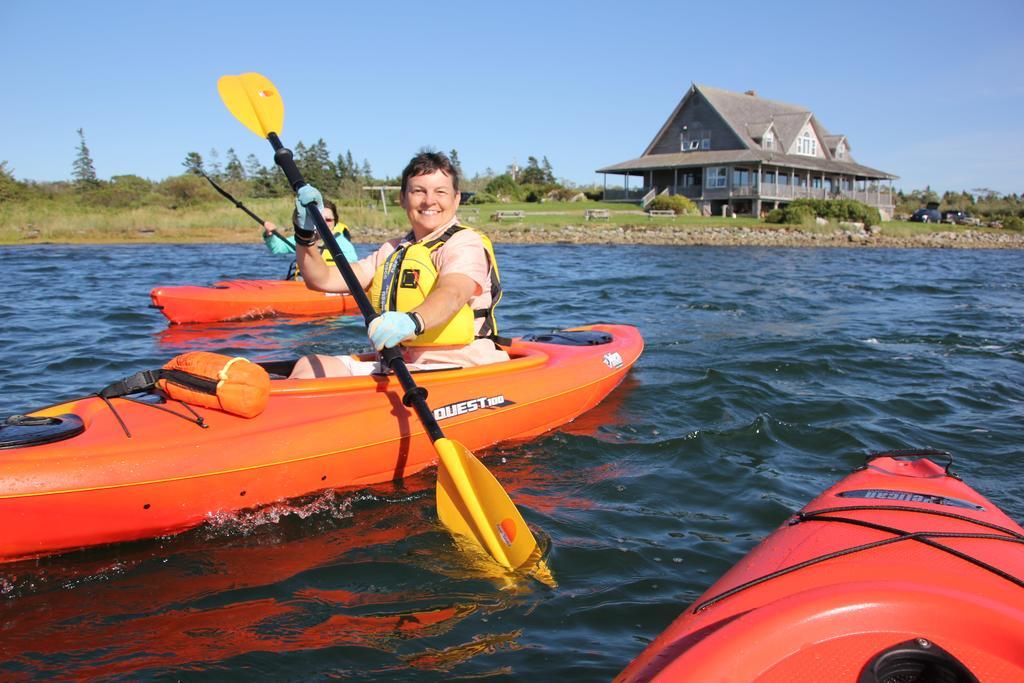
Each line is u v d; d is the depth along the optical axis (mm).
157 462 2852
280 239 6609
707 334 7562
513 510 2756
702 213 37750
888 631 1488
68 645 2287
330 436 3287
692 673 1375
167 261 16562
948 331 7852
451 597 2586
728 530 3137
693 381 5480
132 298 9953
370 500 3365
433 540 3008
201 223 30250
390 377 3691
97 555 2840
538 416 4262
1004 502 3369
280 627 2391
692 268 15938
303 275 3699
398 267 3543
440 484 3113
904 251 24766
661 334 7551
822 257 20641
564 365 4621
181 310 7820
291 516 3191
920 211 41219
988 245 29484
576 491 3531
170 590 2613
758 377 5660
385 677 2141
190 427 3051
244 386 3123
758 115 40906
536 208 38688
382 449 3457
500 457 3951
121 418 3020
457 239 3488
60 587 2623
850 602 1512
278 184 59094
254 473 3064
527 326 8023
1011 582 1768
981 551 1928
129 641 2311
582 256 19406
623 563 2832
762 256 20484
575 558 2861
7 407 4676
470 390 3873
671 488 3578
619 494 3502
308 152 69500
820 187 42656
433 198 3502
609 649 2291
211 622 2416
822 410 4812
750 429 4387
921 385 5516
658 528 3141
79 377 5523
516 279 13125
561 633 2377
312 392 3482
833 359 6359
